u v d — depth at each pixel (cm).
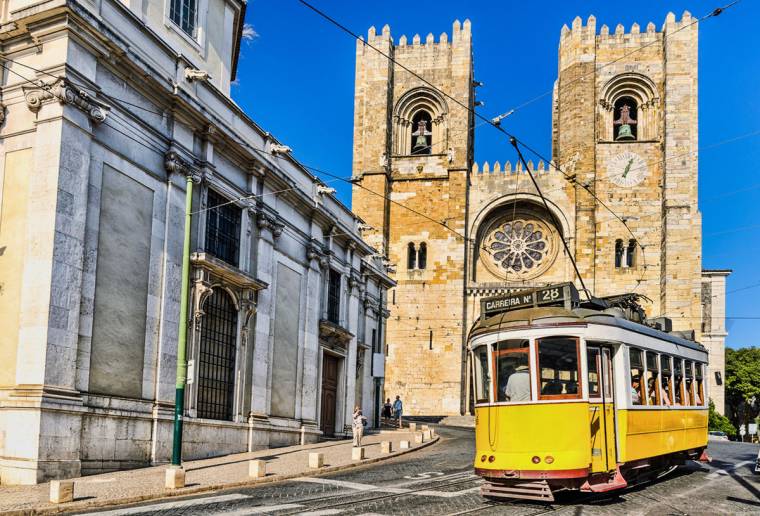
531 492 1424
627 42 6475
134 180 1988
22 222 1761
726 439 5397
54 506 1288
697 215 5947
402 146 6769
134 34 2019
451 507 1384
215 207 2339
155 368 2036
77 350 1756
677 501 1555
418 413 6094
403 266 6406
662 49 6394
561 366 1491
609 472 1512
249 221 2575
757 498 1639
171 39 2405
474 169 6550
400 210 6544
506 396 1512
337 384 3494
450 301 6259
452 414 6025
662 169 6191
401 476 1977
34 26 1780
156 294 2056
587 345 1512
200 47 2583
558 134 6688
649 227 6191
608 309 1753
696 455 2178
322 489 1661
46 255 1694
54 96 1736
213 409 2342
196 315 2205
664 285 5909
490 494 1468
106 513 1265
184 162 2184
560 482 1442
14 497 1399
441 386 6109
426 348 6216
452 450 3033
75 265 1753
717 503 1544
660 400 1794
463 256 6316
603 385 1536
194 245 2231
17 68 1831
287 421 2830
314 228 3155
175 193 2148
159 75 2052
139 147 2012
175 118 2158
